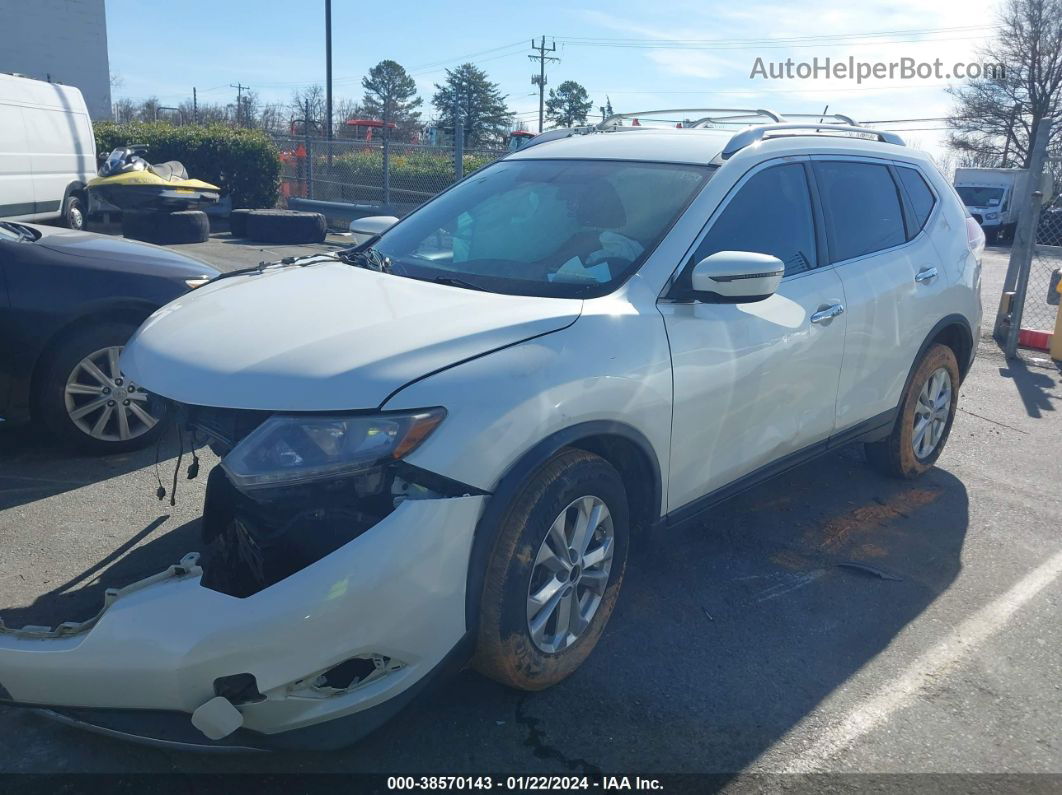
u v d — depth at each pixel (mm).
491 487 2596
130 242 5234
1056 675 3264
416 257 3727
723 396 3408
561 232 3551
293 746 2416
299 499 2471
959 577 4008
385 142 17438
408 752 2725
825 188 4141
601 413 2887
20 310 4395
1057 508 4836
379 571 2379
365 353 2604
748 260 3148
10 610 3291
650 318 3141
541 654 2877
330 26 33812
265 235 15133
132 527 4012
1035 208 8336
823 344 3904
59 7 29281
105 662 2309
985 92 47594
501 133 70688
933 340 4871
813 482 5082
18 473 4582
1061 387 7441
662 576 3898
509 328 2805
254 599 2291
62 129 13875
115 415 4793
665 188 3615
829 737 2865
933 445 5148
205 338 2875
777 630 3500
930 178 4977
